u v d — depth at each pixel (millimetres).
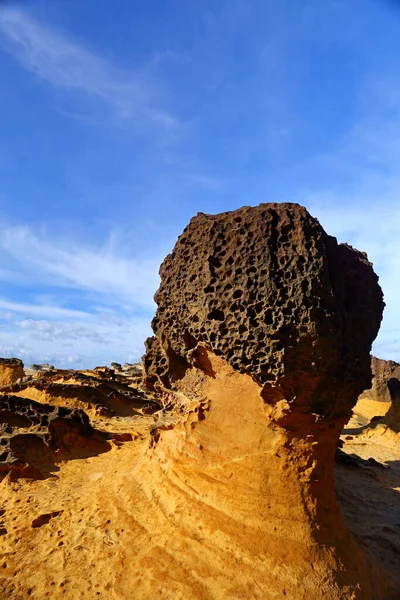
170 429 5977
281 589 4047
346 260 5375
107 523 5082
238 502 4695
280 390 4688
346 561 4605
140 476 5965
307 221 4949
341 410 5145
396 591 4836
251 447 4906
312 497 4832
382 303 5707
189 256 5461
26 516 5582
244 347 4750
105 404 15734
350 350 4977
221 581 4094
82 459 8336
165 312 5855
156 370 6590
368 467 10883
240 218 5148
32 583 4211
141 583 4105
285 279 4676
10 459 7266
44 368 32406
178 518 4816
